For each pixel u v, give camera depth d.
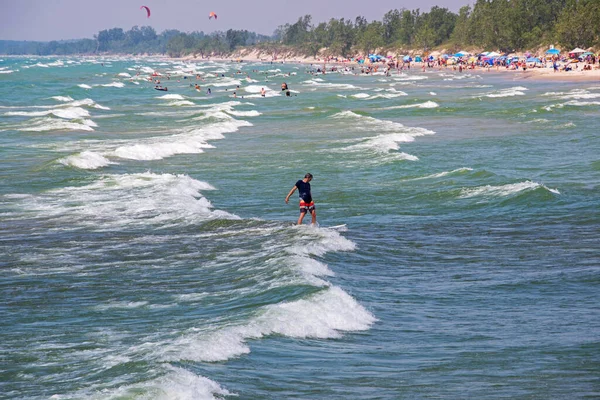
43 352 50.06
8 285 69.38
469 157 165.12
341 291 62.88
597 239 91.12
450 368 48.88
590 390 44.44
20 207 108.12
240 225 94.94
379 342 54.53
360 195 121.81
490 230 97.56
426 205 114.06
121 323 57.44
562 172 142.50
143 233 91.94
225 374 45.38
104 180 128.62
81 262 78.19
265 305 59.81
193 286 68.38
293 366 48.03
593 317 61.19
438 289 70.44
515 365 49.50
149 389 40.88
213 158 165.62
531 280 73.44
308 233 88.38
